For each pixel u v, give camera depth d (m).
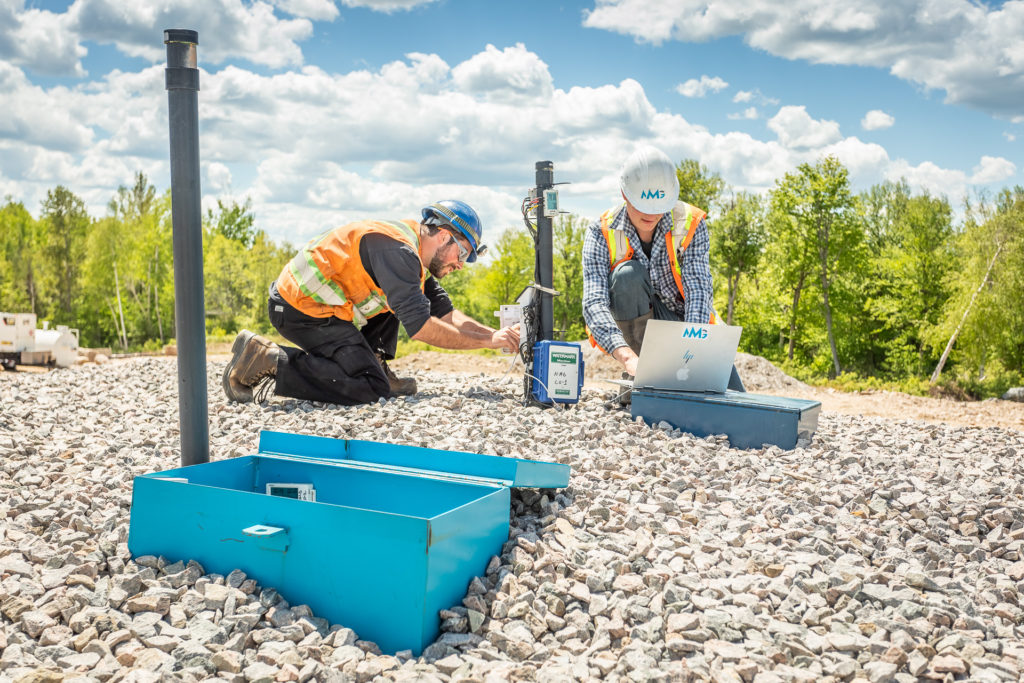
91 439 4.02
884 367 47.00
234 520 2.32
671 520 2.79
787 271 41.28
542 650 2.07
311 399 5.03
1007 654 2.16
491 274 39.69
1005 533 2.98
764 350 48.94
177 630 2.07
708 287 4.91
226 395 5.20
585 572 2.37
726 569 2.48
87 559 2.45
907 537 2.87
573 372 4.81
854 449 4.08
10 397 5.32
